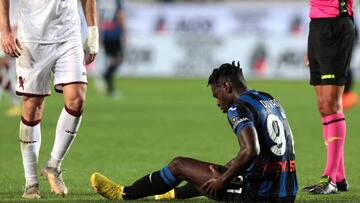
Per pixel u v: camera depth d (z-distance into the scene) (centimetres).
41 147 3831
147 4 9656
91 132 4438
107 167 3206
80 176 2964
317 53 2661
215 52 8969
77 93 2441
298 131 4575
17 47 2430
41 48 2438
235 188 2162
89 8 2558
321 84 2667
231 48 8931
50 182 2516
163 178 2242
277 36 8856
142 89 7769
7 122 5016
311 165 3281
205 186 2105
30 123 2469
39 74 2453
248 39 8912
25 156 2470
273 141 2139
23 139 2473
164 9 9044
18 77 2470
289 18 8869
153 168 3188
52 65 2461
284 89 7625
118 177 2967
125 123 4919
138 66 9100
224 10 8981
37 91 2469
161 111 5712
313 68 2695
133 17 9088
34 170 2478
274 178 2145
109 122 4969
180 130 4566
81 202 2309
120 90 7669
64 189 2517
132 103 6388
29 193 2464
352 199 2467
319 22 2647
